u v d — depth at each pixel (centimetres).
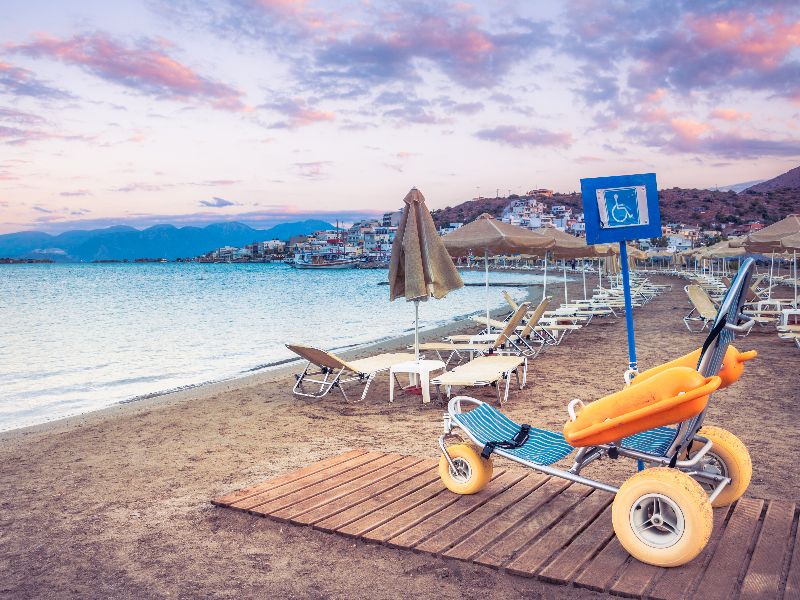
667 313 1948
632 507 302
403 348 1323
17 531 388
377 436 605
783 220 1351
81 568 330
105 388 1013
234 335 1834
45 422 754
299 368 1106
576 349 1182
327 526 358
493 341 993
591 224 361
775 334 1291
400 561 321
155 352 1466
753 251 1434
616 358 1062
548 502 387
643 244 13862
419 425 645
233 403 802
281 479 446
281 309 3006
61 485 485
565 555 312
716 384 285
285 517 375
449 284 722
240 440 612
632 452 335
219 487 464
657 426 298
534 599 279
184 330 2006
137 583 310
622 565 300
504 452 369
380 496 404
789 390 743
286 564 324
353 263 16212
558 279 6931
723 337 297
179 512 409
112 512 417
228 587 302
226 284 7012
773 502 365
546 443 385
